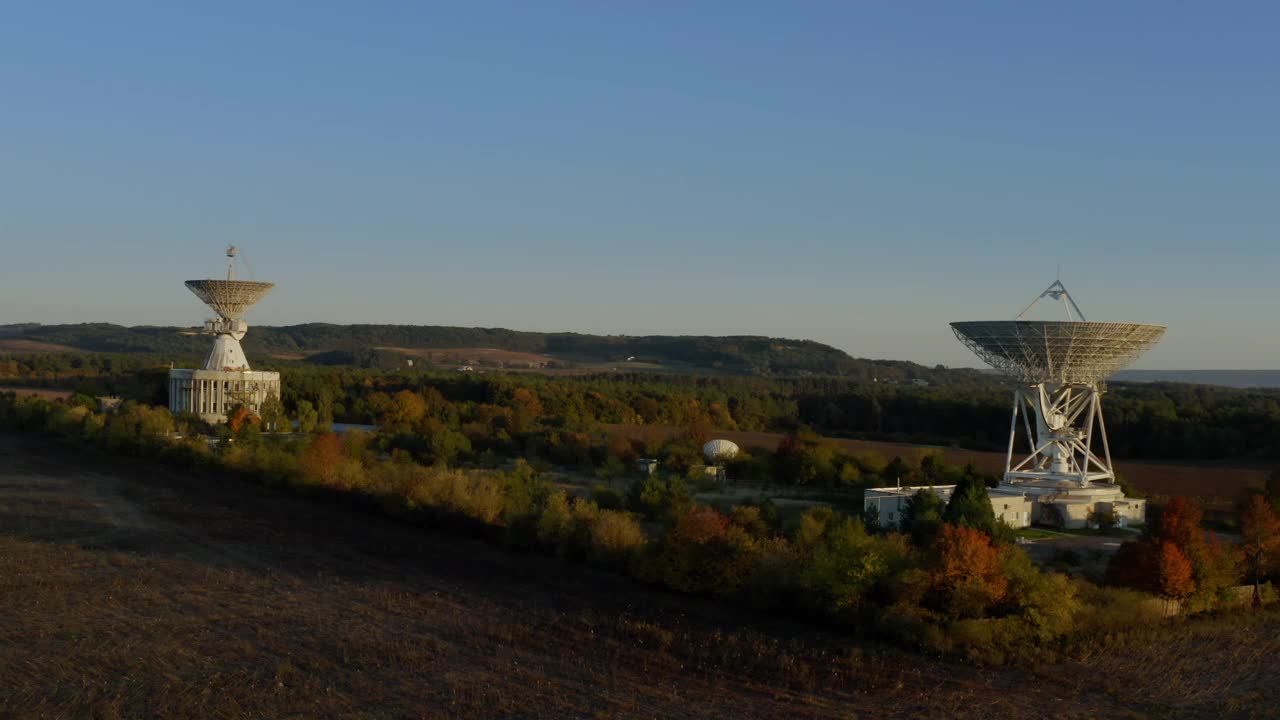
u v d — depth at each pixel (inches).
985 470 5418.3
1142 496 4655.5
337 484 4335.6
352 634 2481.5
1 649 2310.5
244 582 2945.4
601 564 3191.4
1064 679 2250.2
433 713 2011.6
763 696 2129.7
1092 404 4534.9
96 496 4308.6
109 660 2261.3
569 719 1993.1
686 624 2610.7
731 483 5187.0
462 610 2701.8
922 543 3230.8
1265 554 3004.4
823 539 3056.1
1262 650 2458.2
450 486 3860.7
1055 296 4360.2
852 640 2502.5
